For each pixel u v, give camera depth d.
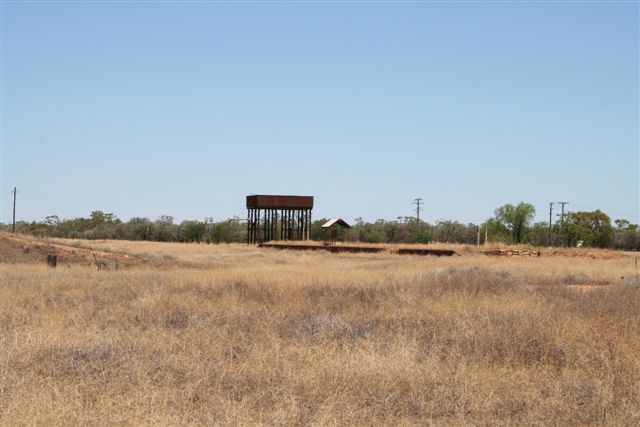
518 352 10.89
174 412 7.63
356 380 9.02
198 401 8.23
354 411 7.90
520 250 50.19
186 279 22.22
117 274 25.52
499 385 9.02
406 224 95.81
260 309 15.71
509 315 13.84
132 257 39.38
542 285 22.75
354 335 12.77
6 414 7.25
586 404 8.30
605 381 9.11
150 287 19.92
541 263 37.00
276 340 11.77
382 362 9.72
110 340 11.10
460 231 88.88
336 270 30.02
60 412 7.37
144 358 10.30
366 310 15.86
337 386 8.78
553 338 11.51
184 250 58.69
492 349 10.95
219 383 8.98
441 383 8.98
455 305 15.93
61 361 9.84
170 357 10.30
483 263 36.28
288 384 8.94
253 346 11.43
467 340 11.71
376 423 7.62
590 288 22.00
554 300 17.06
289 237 80.62
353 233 90.06
